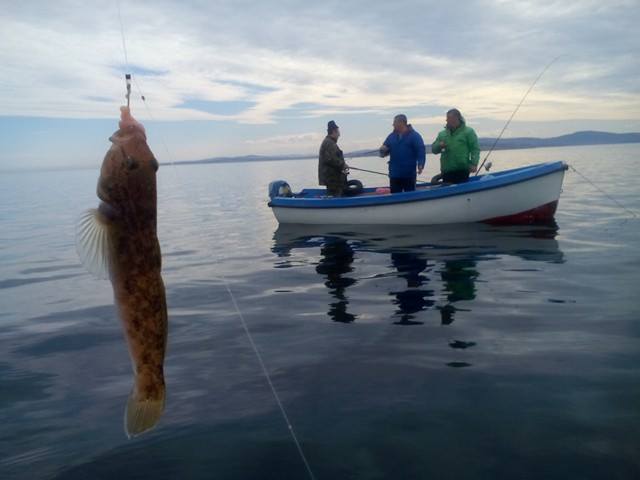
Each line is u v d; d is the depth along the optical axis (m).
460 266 6.83
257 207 16.94
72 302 6.28
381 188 12.01
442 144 9.93
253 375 3.85
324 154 10.91
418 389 3.48
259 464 2.74
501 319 4.73
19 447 3.01
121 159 1.73
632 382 3.40
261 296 6.05
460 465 2.65
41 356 4.48
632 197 13.20
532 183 9.37
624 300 5.07
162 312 1.85
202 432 3.08
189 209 17.06
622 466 2.57
